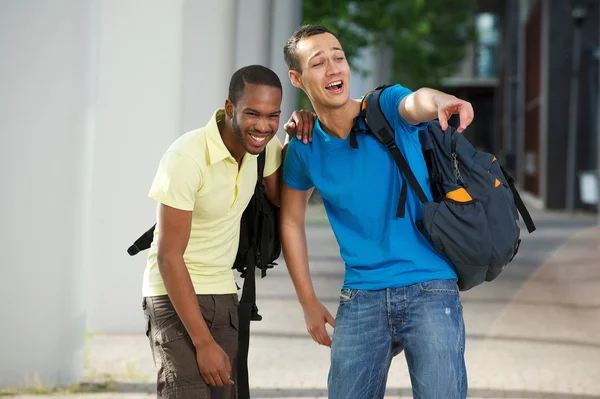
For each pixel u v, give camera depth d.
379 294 5.39
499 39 92.31
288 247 5.92
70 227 9.13
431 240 5.27
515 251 5.40
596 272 16.22
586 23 41.19
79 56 9.02
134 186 11.80
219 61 13.98
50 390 8.91
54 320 9.10
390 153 5.36
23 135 8.92
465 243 5.20
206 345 5.25
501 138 89.50
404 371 9.96
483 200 5.30
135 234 11.84
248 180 5.50
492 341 11.68
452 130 5.49
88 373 9.62
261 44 18.28
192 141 5.29
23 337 9.07
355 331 5.45
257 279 17.64
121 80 11.73
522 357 10.70
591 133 41.84
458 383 5.24
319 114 5.51
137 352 10.68
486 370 10.03
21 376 9.09
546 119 42.31
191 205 5.21
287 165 5.77
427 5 58.88
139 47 11.71
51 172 9.01
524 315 13.55
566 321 13.00
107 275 11.87
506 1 80.44
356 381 5.45
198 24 13.95
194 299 5.22
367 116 5.36
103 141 11.75
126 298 11.87
